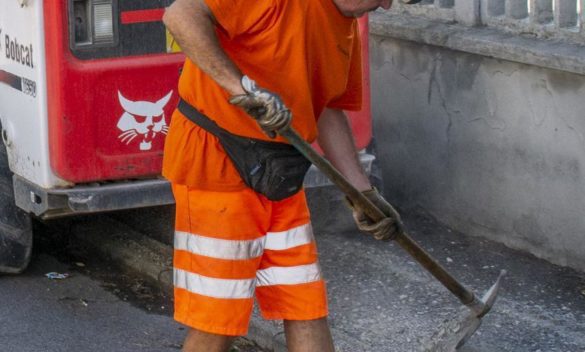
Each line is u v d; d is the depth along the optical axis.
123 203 6.20
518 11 6.91
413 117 7.72
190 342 4.45
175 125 4.29
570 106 6.47
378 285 6.54
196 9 3.89
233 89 3.86
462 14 7.23
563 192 6.64
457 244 7.26
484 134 7.14
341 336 5.82
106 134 6.10
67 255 7.46
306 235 4.43
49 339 6.09
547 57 6.42
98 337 6.13
